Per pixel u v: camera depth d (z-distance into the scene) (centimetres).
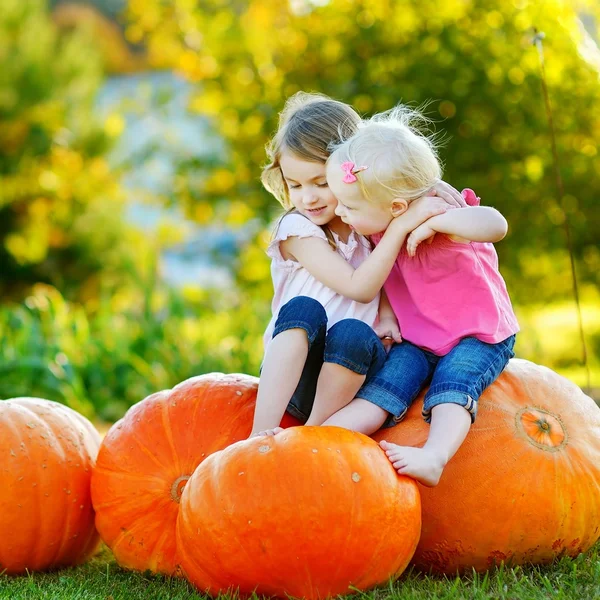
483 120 990
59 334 870
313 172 367
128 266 1017
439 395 335
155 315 925
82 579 351
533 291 1093
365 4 1026
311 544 287
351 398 344
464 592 308
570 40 920
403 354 358
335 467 294
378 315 380
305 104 388
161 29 1202
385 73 1006
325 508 288
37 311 890
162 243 1474
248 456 299
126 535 346
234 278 1282
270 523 287
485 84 969
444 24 989
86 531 372
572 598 302
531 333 990
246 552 290
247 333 898
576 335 1168
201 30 1142
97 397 846
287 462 293
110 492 350
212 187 1188
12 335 885
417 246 353
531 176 989
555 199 1005
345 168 341
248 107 1100
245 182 1139
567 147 974
